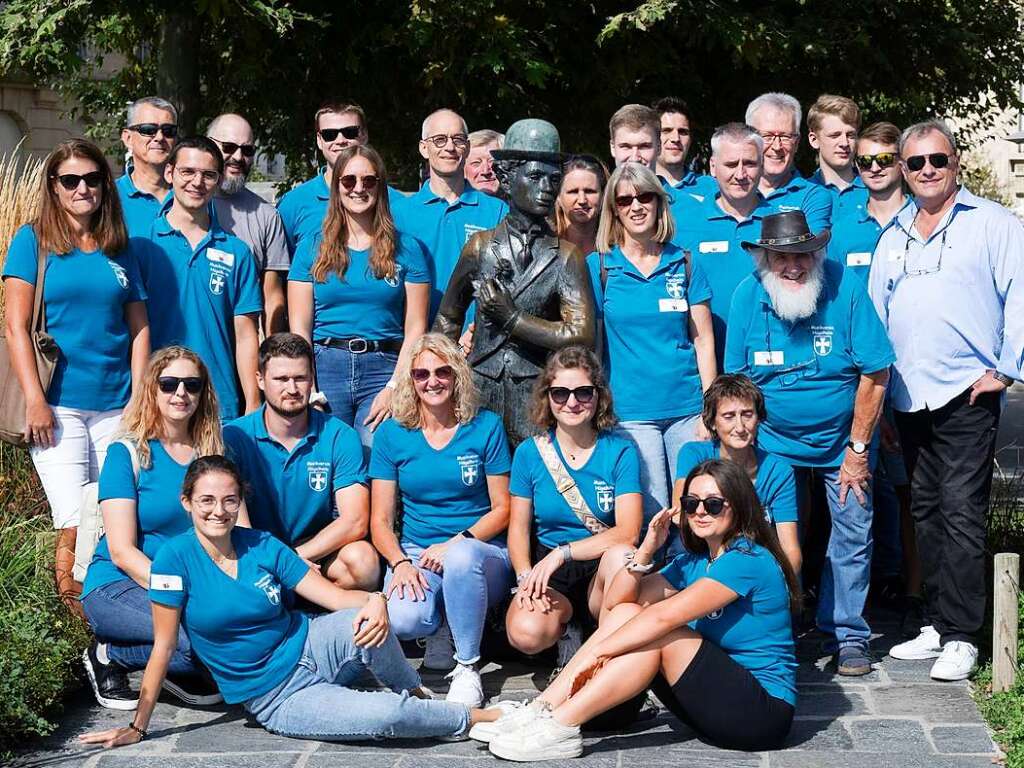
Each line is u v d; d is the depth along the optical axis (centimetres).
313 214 676
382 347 624
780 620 500
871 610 702
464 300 613
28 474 736
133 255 612
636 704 513
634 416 604
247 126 665
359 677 526
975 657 582
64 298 593
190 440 553
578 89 1217
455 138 688
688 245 660
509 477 582
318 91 1229
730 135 648
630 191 592
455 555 548
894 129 663
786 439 602
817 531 682
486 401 597
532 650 562
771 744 493
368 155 611
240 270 633
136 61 1359
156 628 508
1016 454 1048
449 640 586
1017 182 2319
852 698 557
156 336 621
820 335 590
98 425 607
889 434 674
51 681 526
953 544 580
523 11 1132
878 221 676
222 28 1191
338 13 1141
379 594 512
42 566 630
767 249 582
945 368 585
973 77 1430
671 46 1201
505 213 694
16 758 489
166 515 544
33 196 844
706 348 613
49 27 958
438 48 1091
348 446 583
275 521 582
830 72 1280
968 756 486
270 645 512
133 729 506
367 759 487
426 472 578
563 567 563
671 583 527
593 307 586
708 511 498
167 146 642
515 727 486
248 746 501
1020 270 573
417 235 692
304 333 625
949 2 1347
